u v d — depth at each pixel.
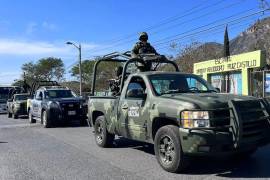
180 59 34.31
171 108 7.58
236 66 19.88
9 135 14.97
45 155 10.16
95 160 9.24
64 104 18.11
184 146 7.19
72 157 9.73
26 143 12.50
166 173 7.62
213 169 7.79
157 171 7.83
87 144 11.80
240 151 7.30
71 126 18.28
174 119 7.49
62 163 9.04
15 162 9.34
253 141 7.30
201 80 9.49
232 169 7.74
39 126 18.86
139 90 8.69
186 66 32.91
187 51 34.50
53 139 13.34
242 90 19.42
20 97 26.67
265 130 7.61
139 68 10.54
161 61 10.50
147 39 11.20
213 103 7.20
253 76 19.02
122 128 9.54
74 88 60.62
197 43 34.66
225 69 20.69
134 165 8.53
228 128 7.09
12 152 10.77
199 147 7.00
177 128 7.46
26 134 15.18
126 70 10.56
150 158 9.23
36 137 14.08
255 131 7.33
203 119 7.04
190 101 7.35
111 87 11.60
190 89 9.05
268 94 17.83
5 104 34.75
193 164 8.26
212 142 6.93
